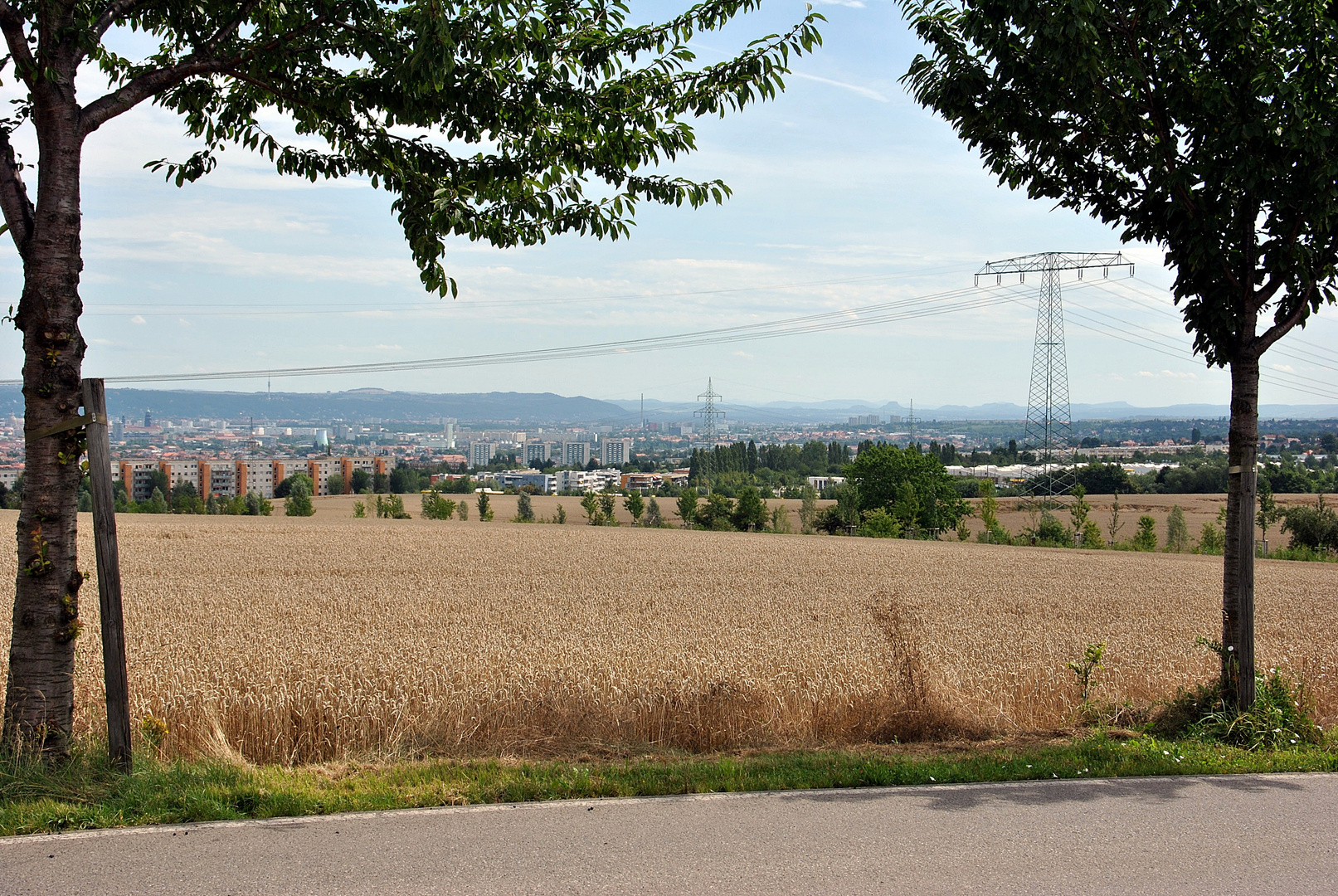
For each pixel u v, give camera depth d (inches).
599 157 324.8
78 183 267.9
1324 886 202.5
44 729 259.8
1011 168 412.5
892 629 436.8
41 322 260.8
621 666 468.4
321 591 969.5
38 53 257.8
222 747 321.4
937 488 3031.5
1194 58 364.2
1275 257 362.6
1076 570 1510.8
